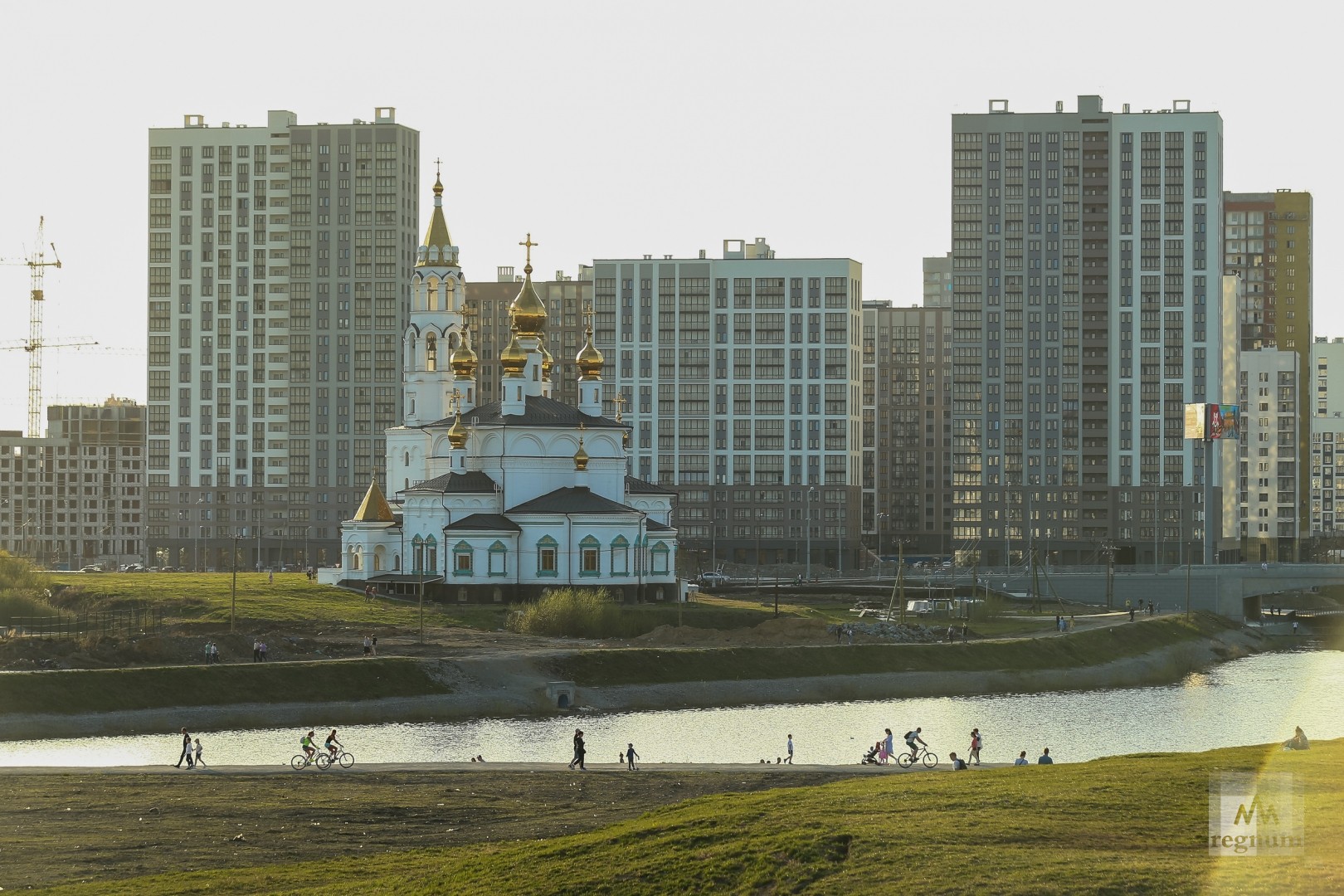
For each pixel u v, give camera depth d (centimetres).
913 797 10812
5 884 10388
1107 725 19625
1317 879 8231
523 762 15725
